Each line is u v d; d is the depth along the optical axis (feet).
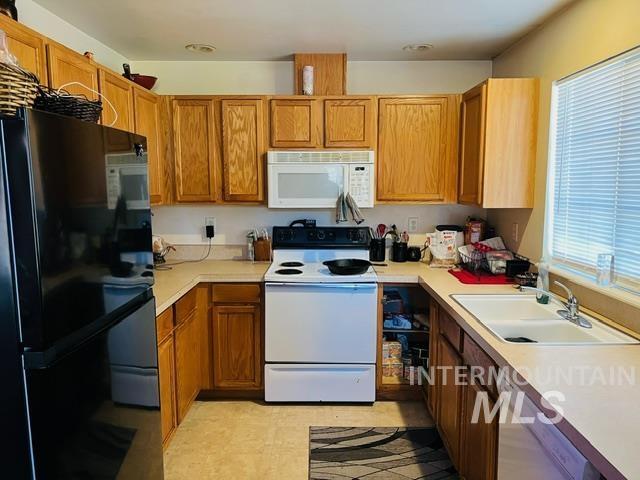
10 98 3.69
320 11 7.32
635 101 5.73
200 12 7.33
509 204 8.42
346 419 8.75
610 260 6.20
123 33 8.39
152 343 5.55
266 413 8.98
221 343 9.29
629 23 5.75
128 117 8.05
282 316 9.01
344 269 9.04
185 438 8.07
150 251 5.56
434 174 9.80
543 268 7.35
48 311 3.45
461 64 10.40
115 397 4.56
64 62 6.02
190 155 9.80
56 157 3.56
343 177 9.52
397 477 7.00
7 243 3.31
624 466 2.90
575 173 7.17
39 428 3.46
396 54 9.89
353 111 9.62
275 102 9.60
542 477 3.85
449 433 7.15
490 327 5.87
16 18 5.27
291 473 7.09
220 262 10.55
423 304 10.68
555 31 7.57
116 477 4.59
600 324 5.90
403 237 10.69
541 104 8.06
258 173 9.80
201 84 10.47
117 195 4.62
